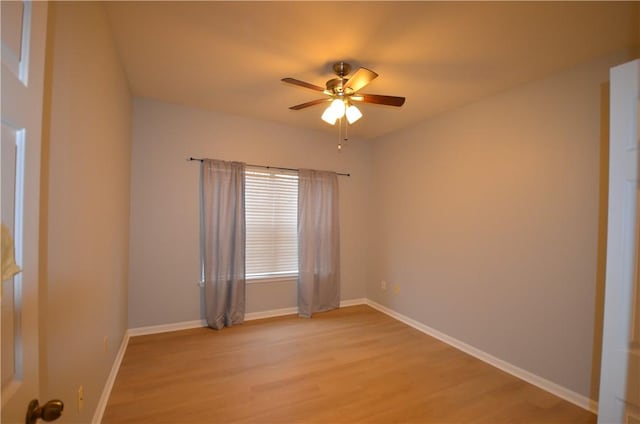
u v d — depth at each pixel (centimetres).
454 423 194
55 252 114
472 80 257
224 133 361
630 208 114
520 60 225
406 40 205
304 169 402
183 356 275
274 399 214
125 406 202
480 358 286
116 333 241
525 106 259
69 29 125
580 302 218
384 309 420
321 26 193
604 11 171
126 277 295
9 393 60
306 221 399
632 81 114
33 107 69
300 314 396
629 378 113
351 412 202
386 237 422
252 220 379
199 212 348
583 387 214
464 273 307
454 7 172
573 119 227
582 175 220
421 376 251
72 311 133
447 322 324
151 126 325
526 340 250
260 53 226
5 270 54
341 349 299
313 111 352
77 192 136
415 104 311
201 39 210
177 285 337
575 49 209
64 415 125
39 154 72
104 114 183
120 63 237
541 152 246
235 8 177
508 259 267
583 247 218
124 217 273
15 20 63
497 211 278
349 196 448
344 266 446
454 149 323
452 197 324
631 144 114
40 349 103
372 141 457
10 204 61
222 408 203
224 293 347
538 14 175
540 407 212
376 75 202
